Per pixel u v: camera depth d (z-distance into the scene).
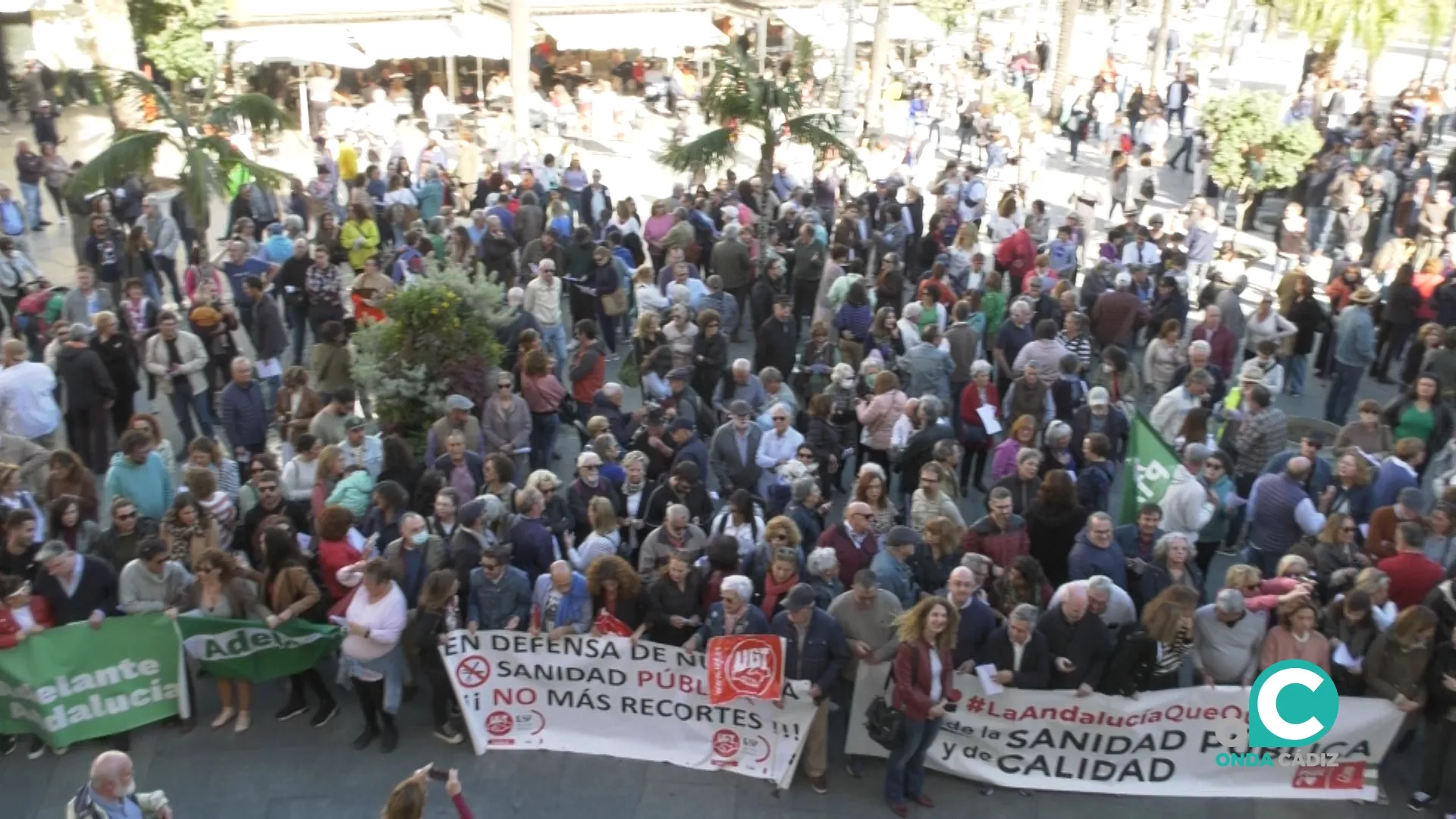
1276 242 22.84
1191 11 49.69
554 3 30.48
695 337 14.38
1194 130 28.25
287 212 21.02
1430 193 22.11
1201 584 10.52
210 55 27.17
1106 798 9.59
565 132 30.80
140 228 17.31
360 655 9.40
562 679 9.82
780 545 9.48
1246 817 9.41
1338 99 28.11
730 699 9.35
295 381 12.78
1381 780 9.73
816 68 32.00
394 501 10.48
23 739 9.92
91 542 10.66
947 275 18.06
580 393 14.02
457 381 13.12
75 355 13.61
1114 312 16.47
